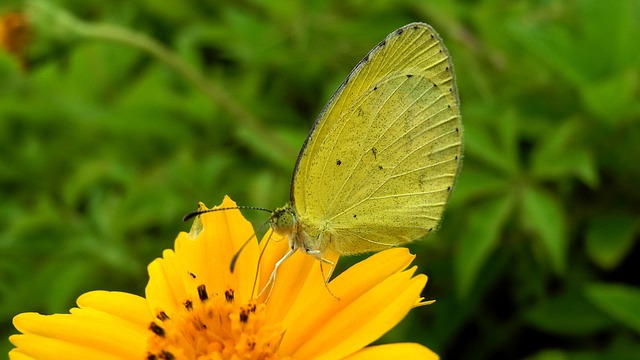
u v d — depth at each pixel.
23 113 0.25
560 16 0.23
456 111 0.17
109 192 0.25
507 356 0.22
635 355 0.21
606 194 0.22
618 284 0.22
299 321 0.17
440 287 0.22
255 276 0.17
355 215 0.17
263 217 0.22
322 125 0.17
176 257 0.18
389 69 0.17
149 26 0.28
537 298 0.22
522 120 0.22
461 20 0.26
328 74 0.25
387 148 0.17
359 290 0.17
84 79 0.26
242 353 0.17
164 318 0.17
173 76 0.27
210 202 0.23
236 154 0.25
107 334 0.17
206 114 0.24
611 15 0.22
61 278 0.22
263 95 0.26
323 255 0.17
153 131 0.24
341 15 0.25
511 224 0.22
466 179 0.21
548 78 0.22
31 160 0.25
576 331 0.21
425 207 0.17
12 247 0.22
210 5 0.28
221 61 0.29
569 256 0.22
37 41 0.22
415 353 0.16
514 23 0.22
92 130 0.25
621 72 0.22
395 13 0.24
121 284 0.23
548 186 0.22
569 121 0.21
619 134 0.22
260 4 0.25
